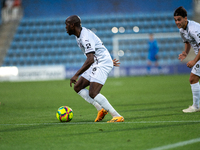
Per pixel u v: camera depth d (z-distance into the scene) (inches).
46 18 4045.3
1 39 3750.0
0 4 4111.7
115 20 3961.6
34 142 519.2
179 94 1407.5
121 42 3710.6
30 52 3602.4
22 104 1200.8
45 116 861.2
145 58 3572.8
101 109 727.1
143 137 533.0
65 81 2613.2
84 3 4183.1
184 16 794.8
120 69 3061.0
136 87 1886.1
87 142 508.7
